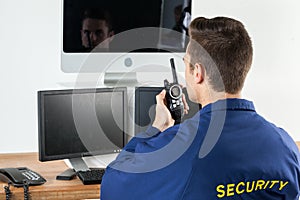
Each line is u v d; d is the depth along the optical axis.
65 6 2.37
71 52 2.43
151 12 2.48
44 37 2.70
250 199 1.62
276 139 1.65
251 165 1.59
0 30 2.64
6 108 2.70
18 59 2.68
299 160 1.71
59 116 2.34
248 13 2.92
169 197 1.60
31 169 2.39
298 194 1.71
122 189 1.70
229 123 1.62
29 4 2.65
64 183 2.19
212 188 1.57
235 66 1.65
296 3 2.96
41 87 2.73
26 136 2.75
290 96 3.04
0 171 2.22
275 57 2.98
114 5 2.43
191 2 2.54
